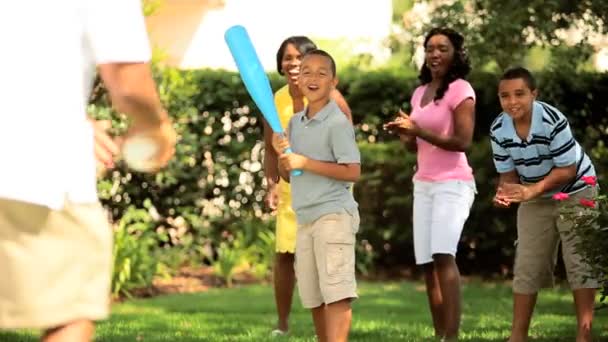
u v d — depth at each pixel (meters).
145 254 10.69
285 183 7.72
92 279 2.68
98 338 7.36
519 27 10.80
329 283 5.84
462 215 7.27
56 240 2.63
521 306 6.86
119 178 11.72
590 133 11.92
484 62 11.30
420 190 7.39
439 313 7.50
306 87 5.96
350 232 5.89
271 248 11.90
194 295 10.50
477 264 12.12
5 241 2.61
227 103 12.29
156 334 7.63
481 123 11.91
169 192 12.05
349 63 13.12
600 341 7.30
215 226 12.22
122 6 2.60
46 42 2.62
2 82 2.60
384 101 12.30
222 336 7.56
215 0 14.74
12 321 2.63
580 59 11.49
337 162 5.87
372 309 9.38
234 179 12.28
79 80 2.67
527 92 6.50
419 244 7.39
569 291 10.52
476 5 11.26
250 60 5.79
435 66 7.34
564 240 6.73
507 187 6.48
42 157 2.59
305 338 7.46
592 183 6.53
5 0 2.61
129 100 2.63
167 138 2.74
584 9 10.90
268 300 10.05
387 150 12.03
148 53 2.62
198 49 14.89
